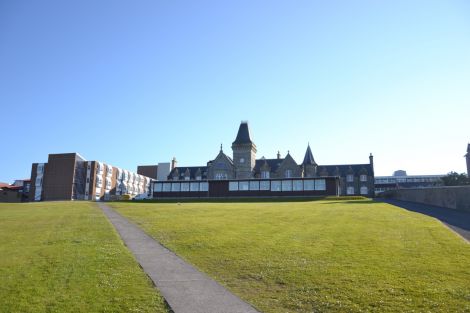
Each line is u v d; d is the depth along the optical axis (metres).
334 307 12.52
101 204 54.66
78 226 28.22
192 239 22.67
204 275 15.86
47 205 52.69
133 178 136.75
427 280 14.53
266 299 13.31
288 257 18.23
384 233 23.59
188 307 12.59
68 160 107.94
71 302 12.94
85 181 110.62
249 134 102.62
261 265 17.06
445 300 12.69
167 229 26.45
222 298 13.39
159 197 82.50
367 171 114.06
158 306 12.69
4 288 14.27
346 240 21.70
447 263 16.53
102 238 23.20
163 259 18.34
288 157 99.56
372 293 13.48
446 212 38.28
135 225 28.86
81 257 18.31
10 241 22.53
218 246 20.72
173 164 130.75
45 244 21.50
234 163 101.00
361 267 16.33
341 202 52.66
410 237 22.22
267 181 77.12
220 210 39.34
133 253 19.52
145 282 14.91
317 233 24.09
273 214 34.75
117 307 12.58
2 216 35.84
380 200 58.12
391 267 16.22
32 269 16.39
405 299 12.88
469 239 22.56
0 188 115.88
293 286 14.49
